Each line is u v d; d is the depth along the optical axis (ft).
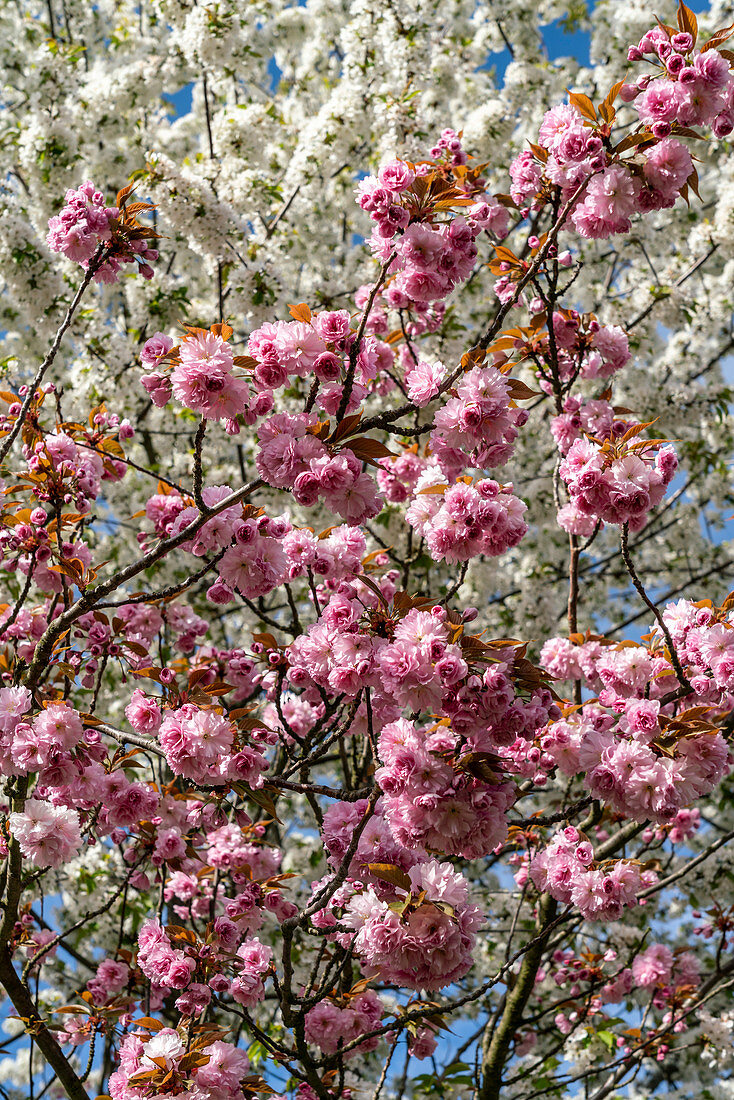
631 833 15.05
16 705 11.21
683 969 19.67
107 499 27.14
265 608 25.44
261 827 15.44
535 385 26.91
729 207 27.76
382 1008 12.82
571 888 12.15
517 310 26.17
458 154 14.87
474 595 26.61
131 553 26.35
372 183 10.23
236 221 24.04
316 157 26.50
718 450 31.55
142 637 15.99
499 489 10.21
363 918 9.34
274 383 9.60
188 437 29.17
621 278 31.71
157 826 14.33
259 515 11.23
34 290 23.12
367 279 25.82
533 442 28.35
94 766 11.87
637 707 11.21
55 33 33.40
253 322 23.70
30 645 14.38
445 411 9.87
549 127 11.44
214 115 29.40
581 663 15.03
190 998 11.54
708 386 30.78
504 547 10.08
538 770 12.73
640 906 24.70
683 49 10.69
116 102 28.68
